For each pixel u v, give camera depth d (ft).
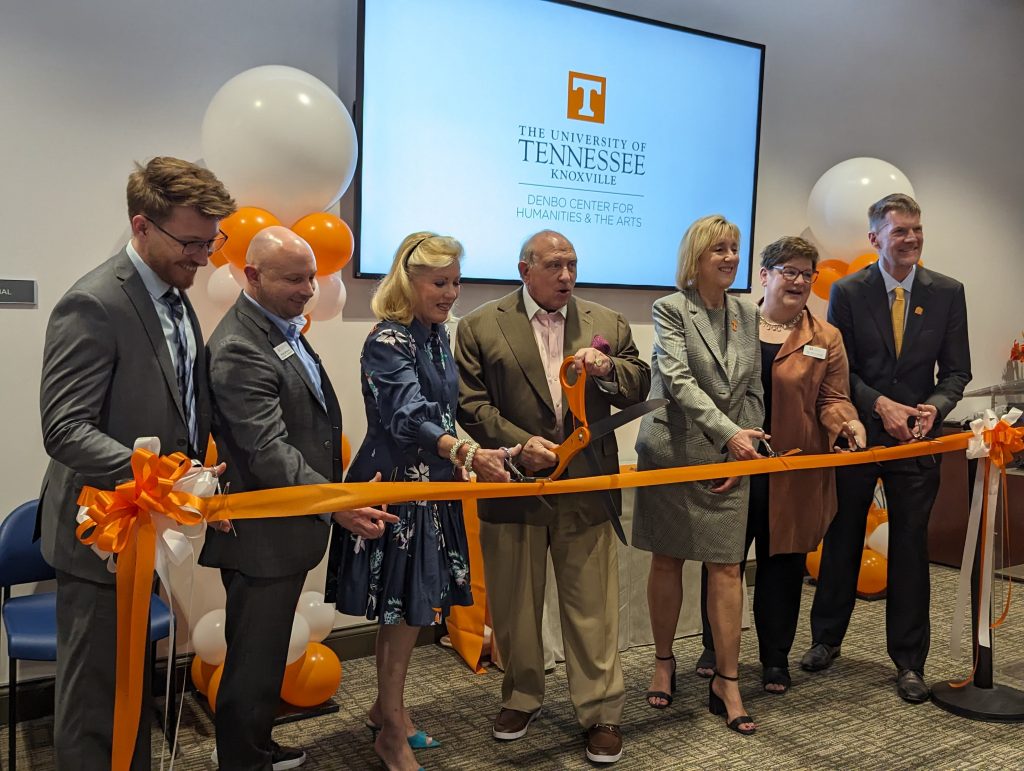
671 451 9.12
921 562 10.23
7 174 9.27
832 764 8.52
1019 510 15.90
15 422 9.48
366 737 9.04
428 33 11.34
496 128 11.98
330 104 9.35
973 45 17.07
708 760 8.59
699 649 11.76
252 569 6.73
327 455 7.11
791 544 9.61
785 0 14.60
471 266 12.00
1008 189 17.88
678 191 13.64
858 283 10.39
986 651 9.87
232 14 10.32
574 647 8.66
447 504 7.80
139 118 9.88
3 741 9.05
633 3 13.08
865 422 10.17
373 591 7.48
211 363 6.70
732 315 9.30
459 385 8.38
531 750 8.78
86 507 5.49
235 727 6.83
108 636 5.89
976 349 17.72
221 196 5.87
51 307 9.56
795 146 14.98
